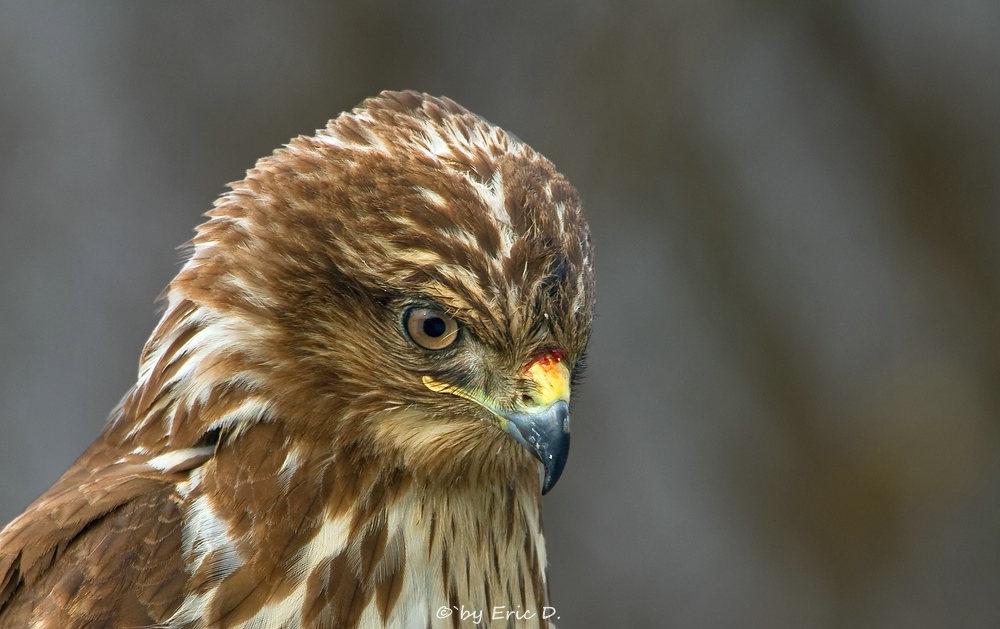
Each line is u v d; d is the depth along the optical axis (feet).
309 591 23.07
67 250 50.06
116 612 22.53
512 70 49.78
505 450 24.27
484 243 22.68
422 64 49.57
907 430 50.42
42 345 49.47
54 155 50.39
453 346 23.13
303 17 49.47
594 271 24.09
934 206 51.57
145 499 23.13
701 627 50.08
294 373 23.24
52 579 22.86
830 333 51.75
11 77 50.49
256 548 23.02
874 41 51.47
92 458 24.79
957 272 51.47
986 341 51.06
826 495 50.62
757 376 51.39
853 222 52.03
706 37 50.01
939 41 51.26
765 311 51.47
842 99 51.88
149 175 50.29
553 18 49.55
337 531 23.32
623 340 51.60
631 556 50.60
